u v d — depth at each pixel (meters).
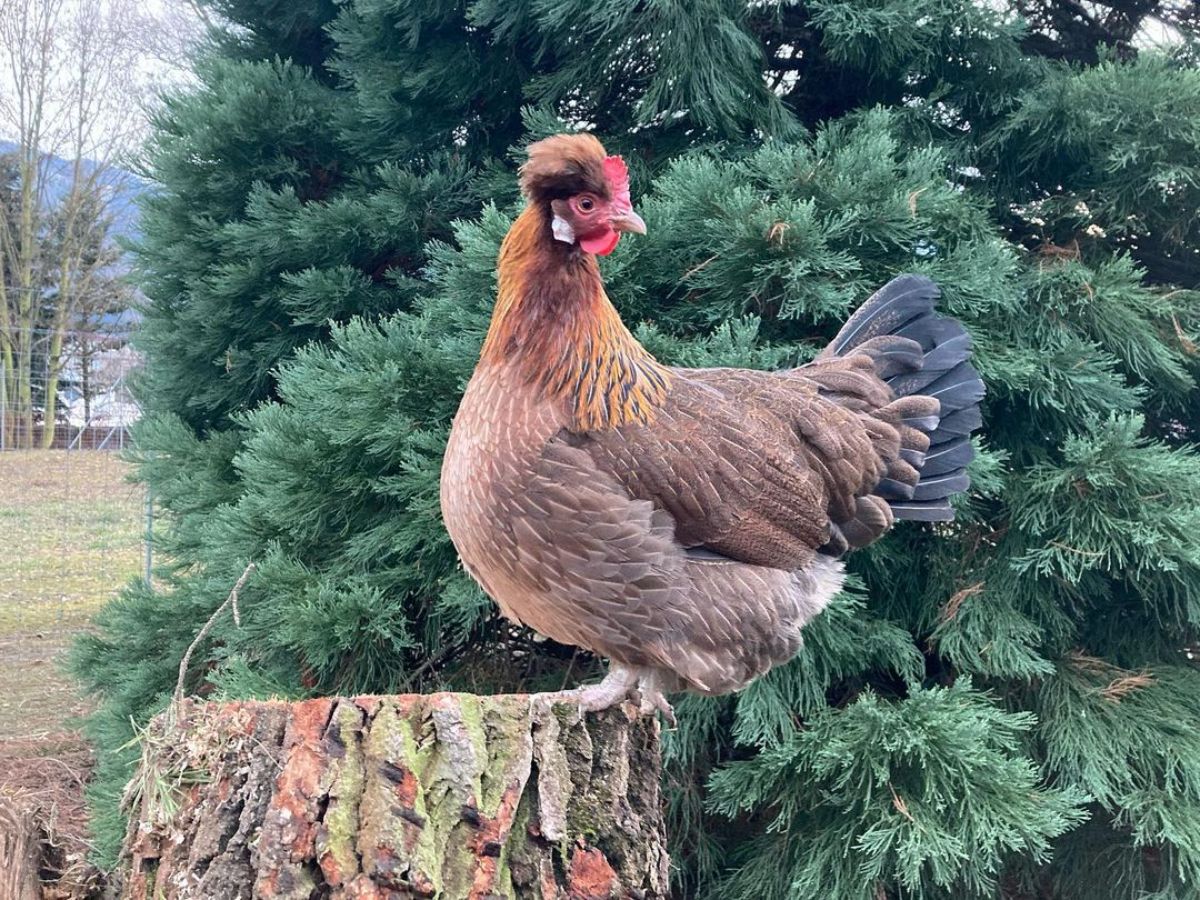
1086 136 1.21
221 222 1.57
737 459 0.76
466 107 1.44
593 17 1.13
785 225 1.02
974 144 1.31
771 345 1.10
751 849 1.17
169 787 0.60
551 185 0.71
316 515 1.14
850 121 1.28
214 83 1.53
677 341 1.09
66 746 1.58
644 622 0.72
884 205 1.07
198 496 1.40
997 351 1.14
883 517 0.86
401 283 1.43
